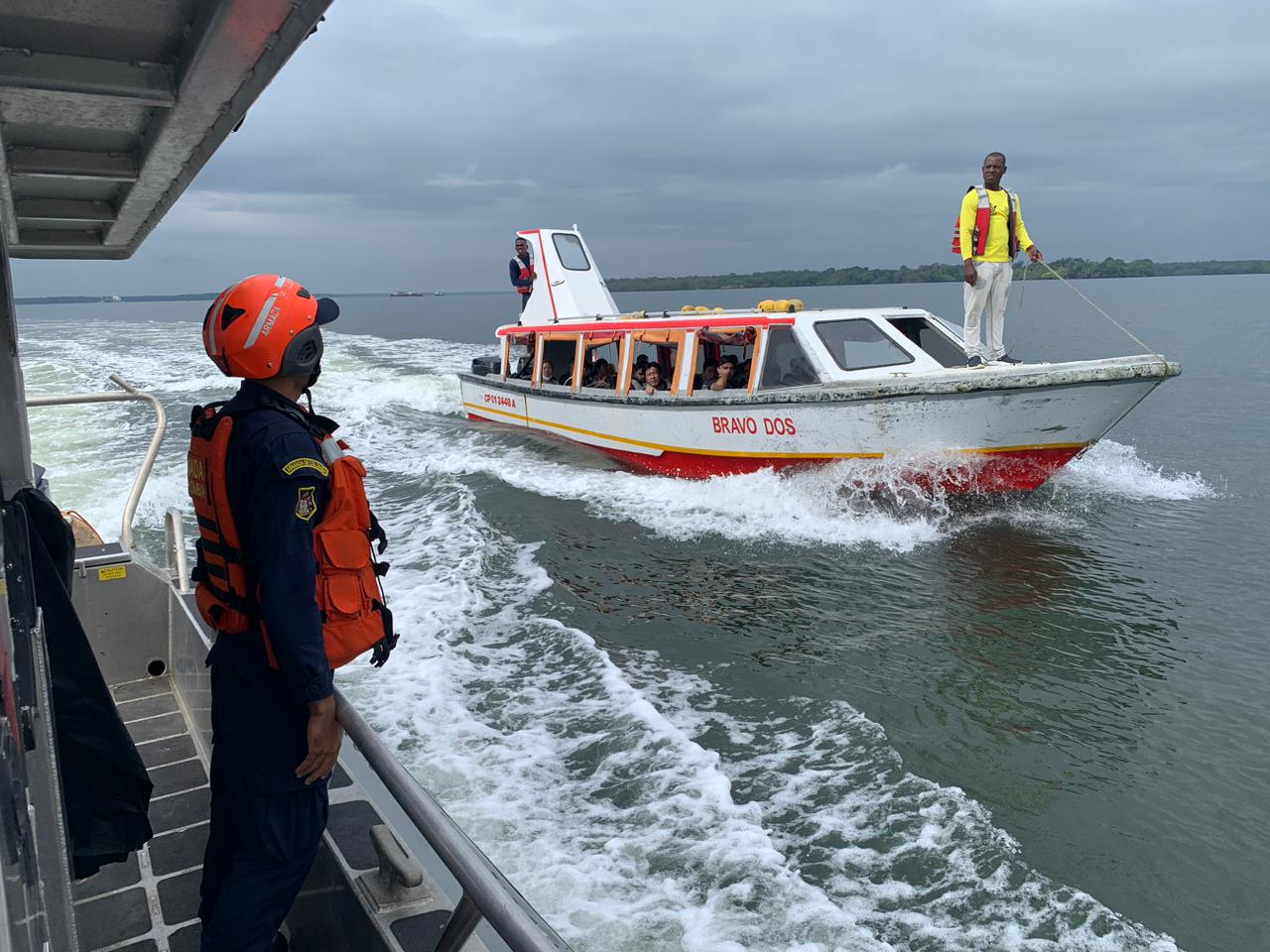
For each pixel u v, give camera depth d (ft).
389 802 7.76
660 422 41.65
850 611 26.73
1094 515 36.17
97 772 8.23
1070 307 245.24
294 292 6.27
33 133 7.74
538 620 25.77
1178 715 20.35
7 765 4.09
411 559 31.65
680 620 26.13
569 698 20.84
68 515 17.35
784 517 35.96
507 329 54.44
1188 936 13.58
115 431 56.39
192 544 33.73
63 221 10.69
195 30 5.82
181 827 10.55
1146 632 25.02
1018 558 31.04
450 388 75.00
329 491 6.16
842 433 35.27
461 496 40.04
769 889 14.16
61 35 5.97
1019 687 21.80
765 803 16.85
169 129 7.27
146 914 9.20
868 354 36.58
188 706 13.15
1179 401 70.23
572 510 37.99
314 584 5.94
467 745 18.61
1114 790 17.46
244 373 6.08
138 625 14.32
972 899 14.21
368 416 63.77
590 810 16.37
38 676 6.34
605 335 45.34
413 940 5.99
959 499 35.88
